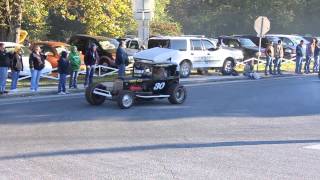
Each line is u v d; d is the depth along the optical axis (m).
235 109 14.55
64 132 10.76
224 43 32.88
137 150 9.02
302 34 63.94
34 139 9.95
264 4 63.03
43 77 21.81
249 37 34.38
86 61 19.95
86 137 10.20
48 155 8.56
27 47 22.64
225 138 10.20
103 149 9.07
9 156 8.47
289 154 8.78
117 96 14.55
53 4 30.41
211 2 68.94
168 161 8.20
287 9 63.50
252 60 28.06
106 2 33.62
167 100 16.72
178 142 9.75
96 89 15.18
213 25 68.25
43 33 38.16
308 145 9.58
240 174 7.44
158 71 15.46
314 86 21.53
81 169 7.66
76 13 33.50
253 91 19.45
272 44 27.88
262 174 7.46
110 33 37.53
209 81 24.06
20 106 15.06
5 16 26.72
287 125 11.90
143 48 25.38
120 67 21.50
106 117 12.91
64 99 16.97
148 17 25.19
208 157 8.50
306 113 13.84
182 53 24.52
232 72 26.80
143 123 12.02
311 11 63.66
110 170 7.61
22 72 21.62
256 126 11.71
